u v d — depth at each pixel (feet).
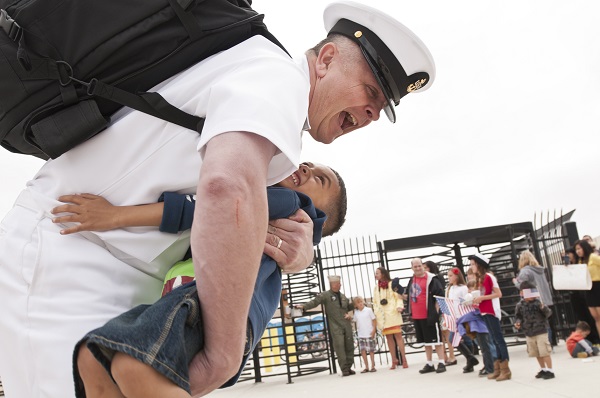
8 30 4.05
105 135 4.37
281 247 4.79
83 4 4.08
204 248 3.40
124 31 4.12
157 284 4.68
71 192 4.44
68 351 4.13
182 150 4.30
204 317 3.54
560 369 32.32
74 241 4.39
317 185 7.79
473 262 32.81
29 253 4.34
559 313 50.67
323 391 33.42
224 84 3.87
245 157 3.50
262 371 60.08
